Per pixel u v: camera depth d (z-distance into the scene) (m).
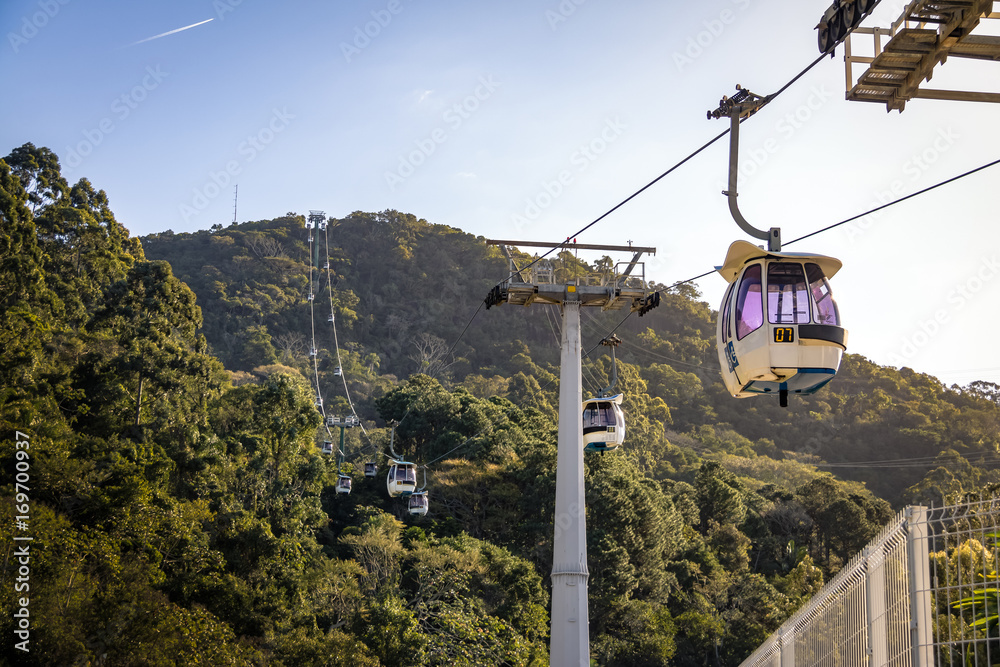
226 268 187.88
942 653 8.92
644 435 122.19
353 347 167.88
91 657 26.91
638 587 63.25
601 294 26.14
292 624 40.38
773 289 14.41
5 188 60.00
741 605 64.44
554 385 132.88
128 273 56.69
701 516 84.19
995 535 8.02
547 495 65.00
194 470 47.31
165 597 32.56
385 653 39.84
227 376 65.81
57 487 34.97
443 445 73.50
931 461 130.88
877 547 9.88
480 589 52.66
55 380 47.69
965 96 10.37
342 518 68.06
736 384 15.05
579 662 22.81
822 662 11.91
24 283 54.09
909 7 9.50
